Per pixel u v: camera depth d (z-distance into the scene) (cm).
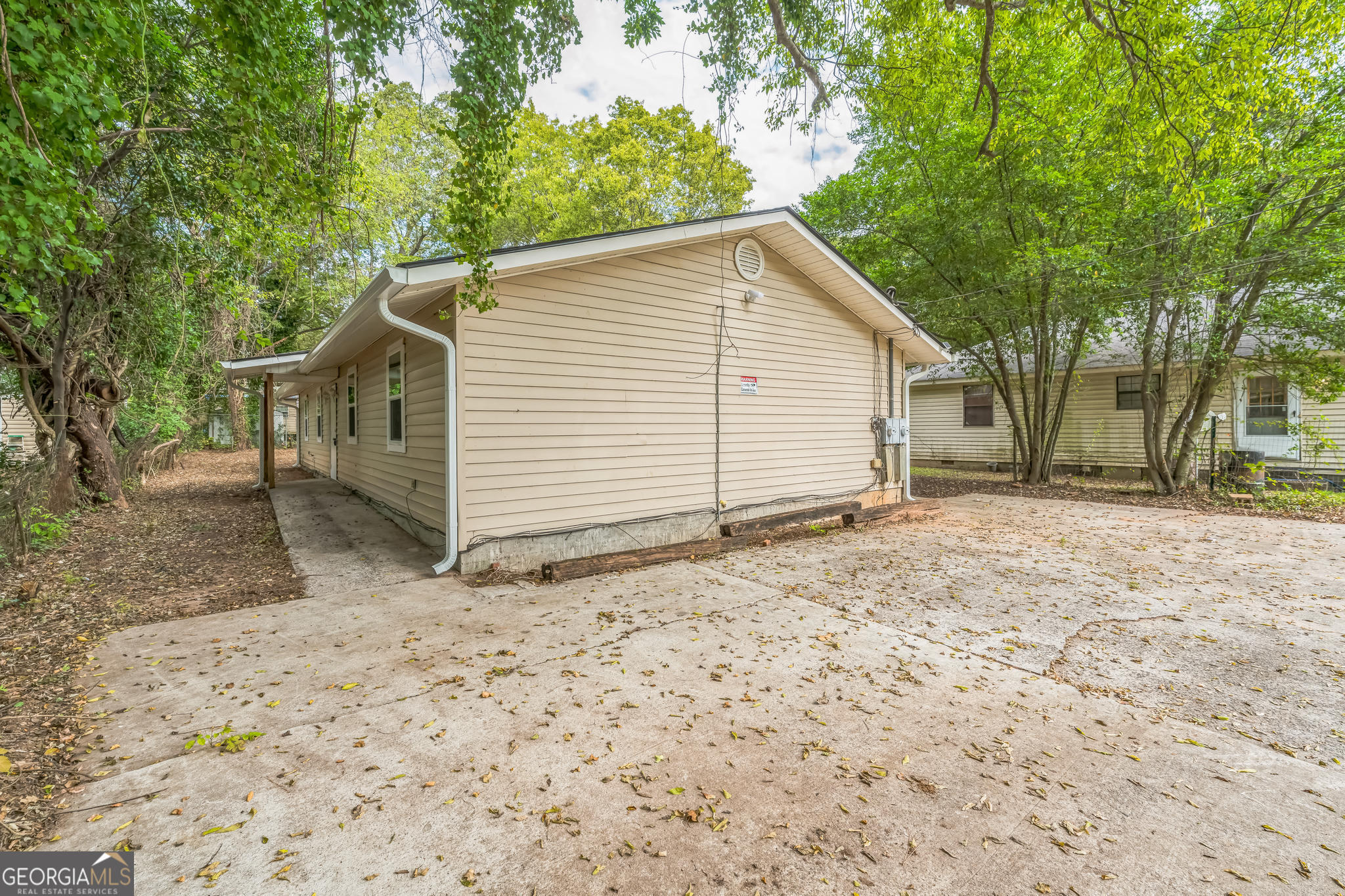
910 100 561
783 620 418
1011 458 1495
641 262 638
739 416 738
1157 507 959
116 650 354
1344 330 845
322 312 1834
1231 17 508
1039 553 635
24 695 292
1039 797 217
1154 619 419
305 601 455
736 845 191
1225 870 179
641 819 203
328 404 1288
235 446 2261
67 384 809
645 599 466
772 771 233
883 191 1205
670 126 2003
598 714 279
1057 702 294
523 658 347
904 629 400
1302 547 654
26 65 229
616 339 620
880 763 239
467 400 521
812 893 170
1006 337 1253
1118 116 553
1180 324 1028
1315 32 473
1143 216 909
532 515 564
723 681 317
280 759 238
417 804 211
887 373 956
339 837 193
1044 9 489
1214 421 1052
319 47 385
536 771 232
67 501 753
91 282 726
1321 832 196
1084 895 169
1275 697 298
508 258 501
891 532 764
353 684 310
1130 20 455
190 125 534
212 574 530
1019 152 905
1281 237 840
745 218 666
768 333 769
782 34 455
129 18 267
